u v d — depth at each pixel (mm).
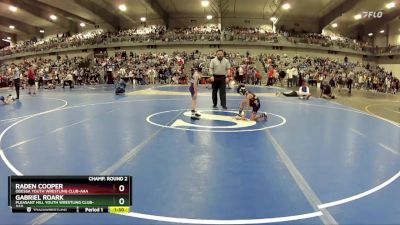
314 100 15695
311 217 3363
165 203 3672
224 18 44250
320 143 6590
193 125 8328
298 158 5480
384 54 46094
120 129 7766
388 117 10727
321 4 37844
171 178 4457
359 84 32344
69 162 5129
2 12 42219
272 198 3828
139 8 40031
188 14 44000
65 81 25641
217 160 5301
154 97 16078
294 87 26172
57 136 7020
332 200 3785
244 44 40375
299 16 45250
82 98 15812
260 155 5625
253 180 4414
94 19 45375
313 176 4602
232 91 20328
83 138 6816
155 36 40688
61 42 46906
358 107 13531
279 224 3219
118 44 41875
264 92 19891
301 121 9234
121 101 14156
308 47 42188
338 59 44812
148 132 7426
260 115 9414
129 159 5309
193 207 3574
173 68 33594
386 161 5402
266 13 43562
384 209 3568
